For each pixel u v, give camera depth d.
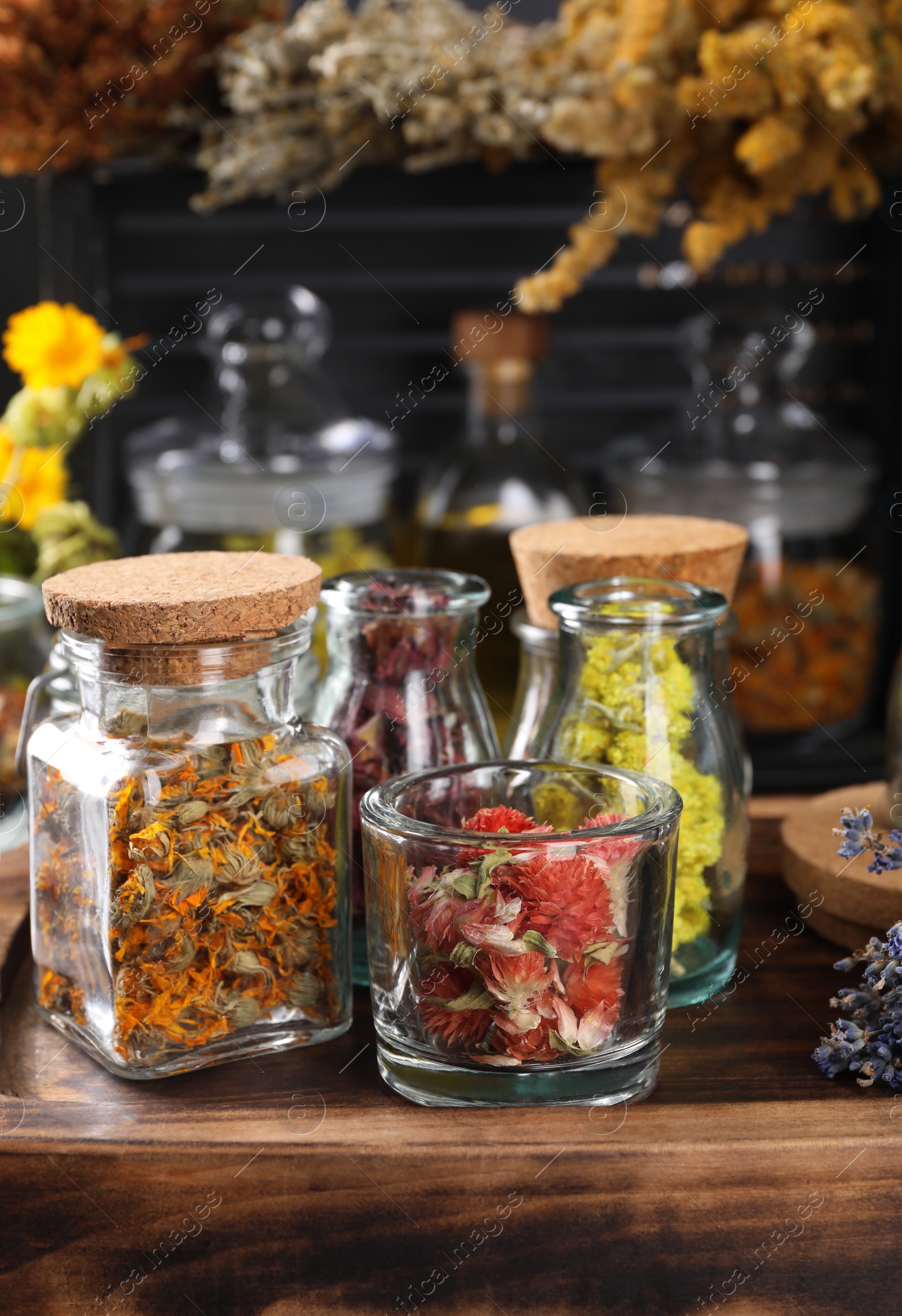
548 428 1.10
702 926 0.61
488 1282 0.56
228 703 0.58
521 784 0.59
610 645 0.60
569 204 1.03
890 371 0.99
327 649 0.65
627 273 1.07
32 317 0.83
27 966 0.64
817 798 0.70
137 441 0.92
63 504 0.85
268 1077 0.59
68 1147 0.56
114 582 0.58
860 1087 0.58
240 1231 0.56
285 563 0.60
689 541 0.63
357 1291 0.56
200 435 0.91
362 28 0.82
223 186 0.85
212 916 0.58
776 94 0.78
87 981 0.58
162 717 0.57
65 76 0.81
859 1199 0.56
